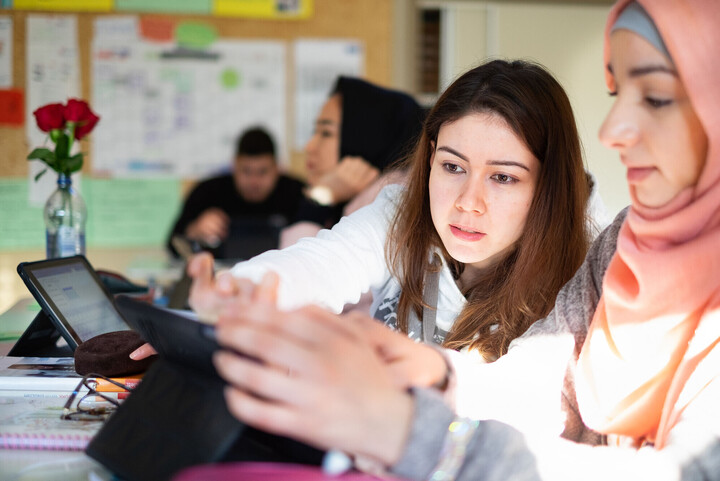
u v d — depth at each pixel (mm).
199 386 667
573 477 549
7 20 3383
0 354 1175
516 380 808
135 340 962
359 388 497
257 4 3498
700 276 661
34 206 3420
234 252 2623
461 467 528
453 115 939
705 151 640
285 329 509
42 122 1693
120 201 3502
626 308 722
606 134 657
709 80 604
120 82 3463
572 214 1011
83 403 851
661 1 607
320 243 1050
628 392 736
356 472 561
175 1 3463
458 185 945
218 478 499
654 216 675
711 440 569
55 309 1107
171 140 3514
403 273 1089
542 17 3857
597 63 3930
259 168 3316
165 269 2580
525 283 1002
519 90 921
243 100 3541
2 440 739
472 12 3814
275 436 683
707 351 653
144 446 659
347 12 3551
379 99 2090
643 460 571
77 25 3424
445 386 622
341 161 2137
